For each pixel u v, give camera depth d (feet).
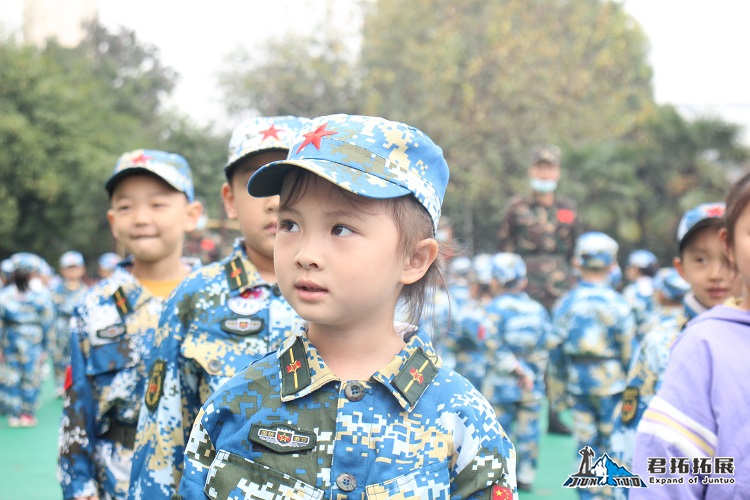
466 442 5.48
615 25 96.73
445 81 80.12
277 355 5.77
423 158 5.51
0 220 75.25
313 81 82.28
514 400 21.40
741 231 6.52
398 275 5.44
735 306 6.68
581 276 20.48
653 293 29.58
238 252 9.03
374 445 5.39
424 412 5.51
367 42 84.28
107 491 10.32
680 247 10.52
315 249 5.18
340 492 5.31
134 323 10.62
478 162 80.69
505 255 22.95
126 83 108.17
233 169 9.07
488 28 82.53
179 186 11.10
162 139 75.56
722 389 6.20
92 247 81.71
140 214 10.91
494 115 81.82
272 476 5.38
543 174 27.25
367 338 5.59
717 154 67.51
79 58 98.94
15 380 30.19
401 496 5.26
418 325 5.97
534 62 83.51
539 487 21.83
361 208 5.21
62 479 10.18
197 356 8.38
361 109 82.07
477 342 21.59
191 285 8.82
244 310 8.68
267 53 81.66
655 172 69.00
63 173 78.59
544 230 27.22
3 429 29.63
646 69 104.78
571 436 28.25
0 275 44.65
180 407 8.46
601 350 19.25
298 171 5.32
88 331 10.52
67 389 10.42
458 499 5.41
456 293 28.66
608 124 85.71
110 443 10.43
